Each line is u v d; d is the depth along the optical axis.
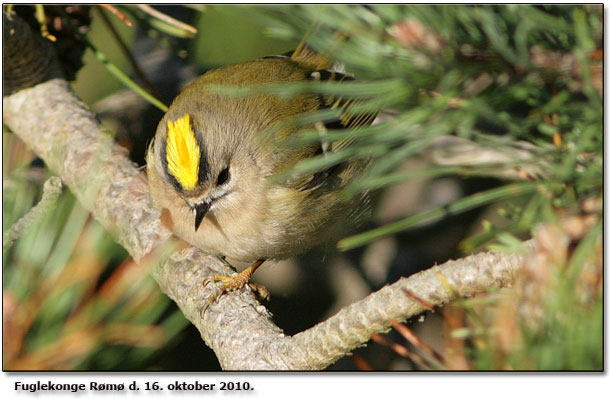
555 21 3.12
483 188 8.18
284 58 6.83
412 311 3.73
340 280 8.56
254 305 5.31
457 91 3.36
